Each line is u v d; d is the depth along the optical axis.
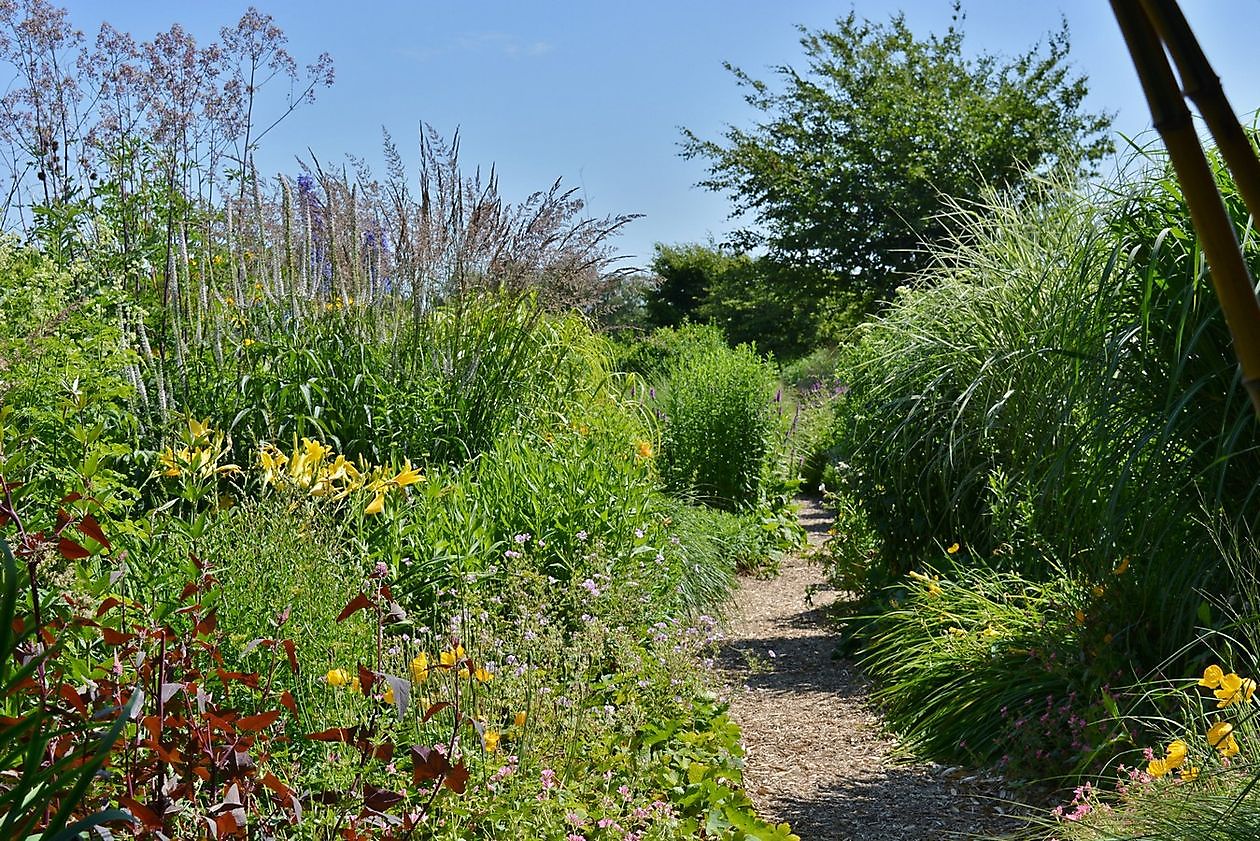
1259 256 4.05
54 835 1.78
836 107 26.73
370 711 3.28
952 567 6.71
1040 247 6.57
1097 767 4.18
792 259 27.30
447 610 4.68
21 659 2.35
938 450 6.99
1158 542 4.20
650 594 5.93
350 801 2.74
